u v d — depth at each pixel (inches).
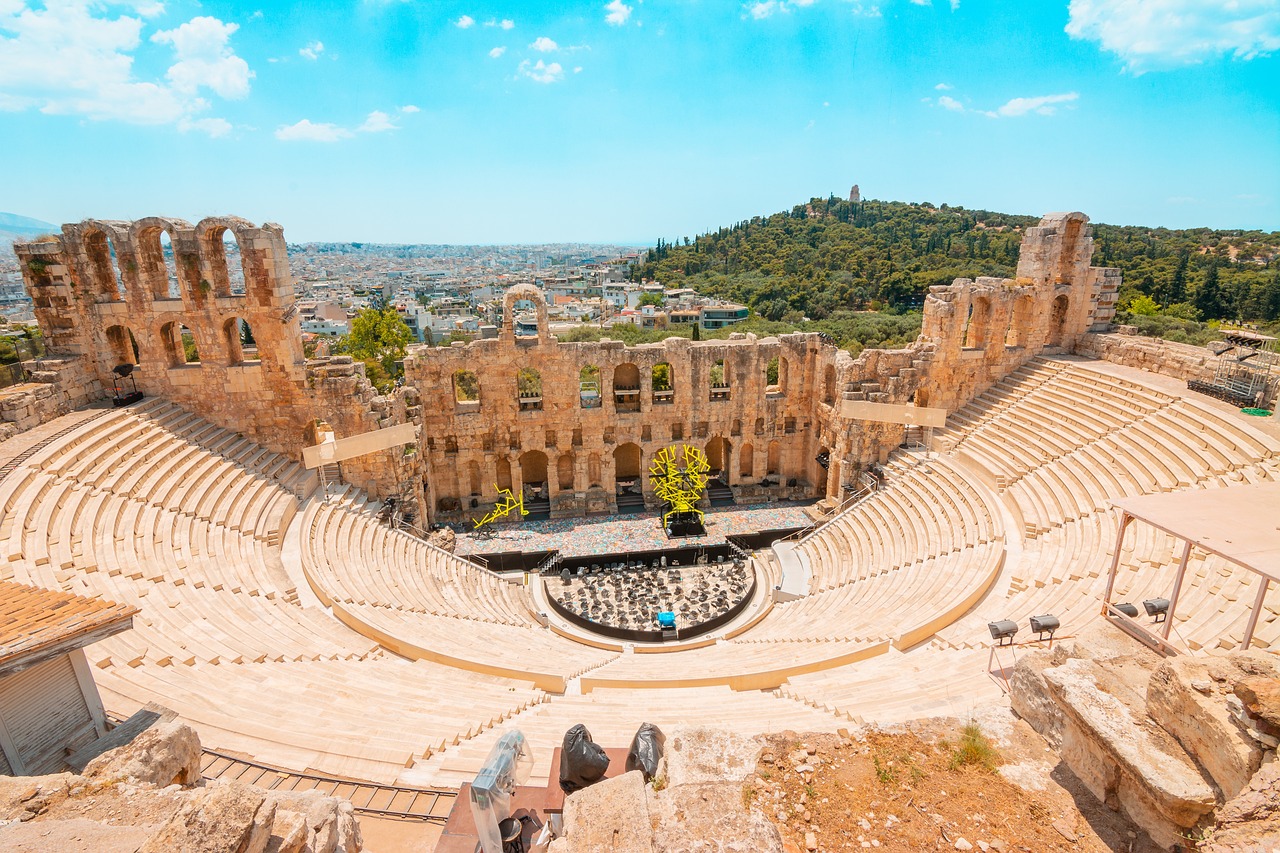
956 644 803.4
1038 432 1336.1
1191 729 355.6
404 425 1429.6
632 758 439.8
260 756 512.4
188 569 889.5
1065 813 386.6
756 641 1090.1
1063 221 1515.7
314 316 6565.0
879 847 363.9
